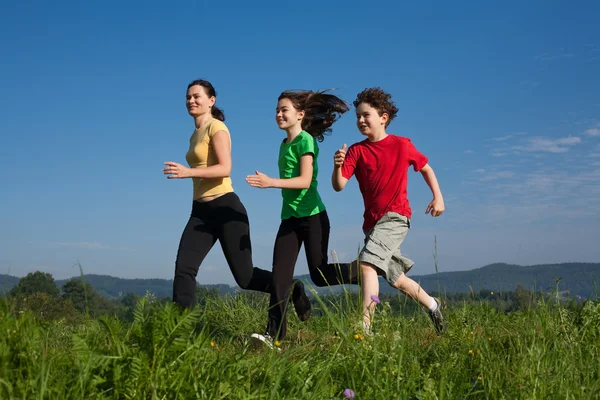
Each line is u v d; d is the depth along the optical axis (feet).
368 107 16.12
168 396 7.43
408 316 12.64
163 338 7.58
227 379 8.13
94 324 8.04
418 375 9.40
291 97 16.17
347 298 11.21
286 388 8.72
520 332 11.91
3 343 7.06
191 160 16.06
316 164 16.01
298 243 15.75
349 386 8.97
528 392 8.51
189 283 15.06
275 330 14.78
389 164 15.71
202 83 16.31
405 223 15.60
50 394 6.79
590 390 8.74
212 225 15.61
